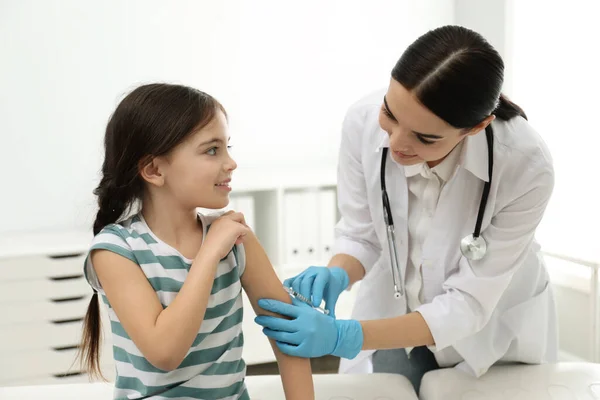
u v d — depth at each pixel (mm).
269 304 1167
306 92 3109
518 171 1246
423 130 1050
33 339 2354
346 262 1509
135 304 952
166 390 1016
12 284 2299
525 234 1294
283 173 2930
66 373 2400
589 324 2365
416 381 1652
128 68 2805
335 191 2846
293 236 2799
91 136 2781
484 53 1021
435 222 1357
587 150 2680
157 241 1016
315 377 1458
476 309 1325
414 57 1032
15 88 2648
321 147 3184
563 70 2750
